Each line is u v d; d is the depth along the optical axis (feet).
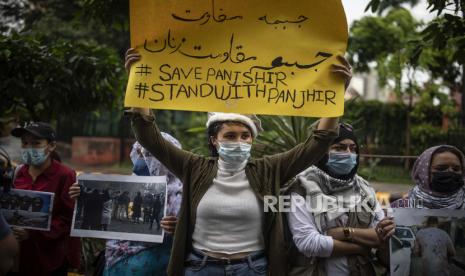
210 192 9.36
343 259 9.27
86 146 52.85
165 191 10.88
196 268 9.17
